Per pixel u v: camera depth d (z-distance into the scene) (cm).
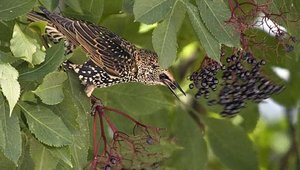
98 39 1238
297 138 1589
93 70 1221
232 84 1243
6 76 973
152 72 1320
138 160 1236
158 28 1078
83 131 1109
